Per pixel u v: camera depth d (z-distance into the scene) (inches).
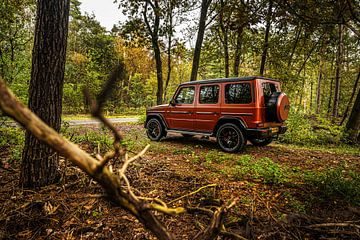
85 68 800.3
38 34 115.4
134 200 30.5
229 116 240.8
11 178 133.9
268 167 153.0
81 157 24.5
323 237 84.4
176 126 289.9
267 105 227.1
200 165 182.1
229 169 170.9
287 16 131.9
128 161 34.6
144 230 89.4
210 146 273.9
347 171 176.9
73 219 95.1
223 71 718.5
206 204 107.6
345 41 609.9
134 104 1108.5
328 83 986.7
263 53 448.5
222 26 388.2
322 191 122.0
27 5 265.3
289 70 455.5
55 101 120.3
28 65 249.6
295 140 326.0
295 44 454.0
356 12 122.1
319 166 191.3
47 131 22.0
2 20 242.7
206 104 261.6
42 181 121.5
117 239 84.6
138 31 558.3
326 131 371.9
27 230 88.4
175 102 291.1
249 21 134.3
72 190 119.2
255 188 132.5
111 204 106.5
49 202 103.9
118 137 27.1
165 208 31.8
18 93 228.4
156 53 569.3
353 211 103.3
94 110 24.9
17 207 99.7
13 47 253.8
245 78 232.1
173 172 153.4
